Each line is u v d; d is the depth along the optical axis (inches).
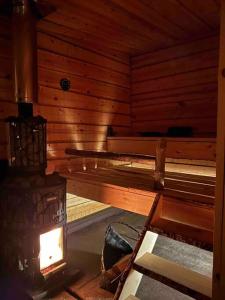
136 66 176.7
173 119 161.9
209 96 144.9
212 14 115.9
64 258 103.0
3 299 89.3
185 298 90.3
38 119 96.3
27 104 101.2
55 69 132.6
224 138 46.1
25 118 93.9
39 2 100.5
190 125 154.3
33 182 91.3
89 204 160.7
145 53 170.7
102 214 170.1
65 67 137.5
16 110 117.1
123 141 156.0
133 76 179.0
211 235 69.5
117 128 173.2
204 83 146.3
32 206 88.8
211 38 140.6
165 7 107.7
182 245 129.7
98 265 112.3
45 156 101.2
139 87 176.6
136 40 146.8
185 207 80.1
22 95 99.7
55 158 135.1
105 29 129.3
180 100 157.5
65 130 139.5
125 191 101.7
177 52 155.6
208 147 122.8
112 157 111.4
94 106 155.6
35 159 97.0
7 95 113.9
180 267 69.2
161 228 74.5
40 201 90.7
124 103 177.3
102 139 162.9
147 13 113.2
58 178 101.8
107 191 108.3
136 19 119.1
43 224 92.4
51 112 132.0
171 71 159.6
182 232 71.2
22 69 98.7
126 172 141.7
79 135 147.4
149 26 127.5
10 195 89.1
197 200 78.0
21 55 98.2
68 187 129.8
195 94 150.6
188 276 65.0
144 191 94.9
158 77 166.1
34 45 101.5
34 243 90.7
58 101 135.0
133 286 74.1
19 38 97.5
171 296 91.4
